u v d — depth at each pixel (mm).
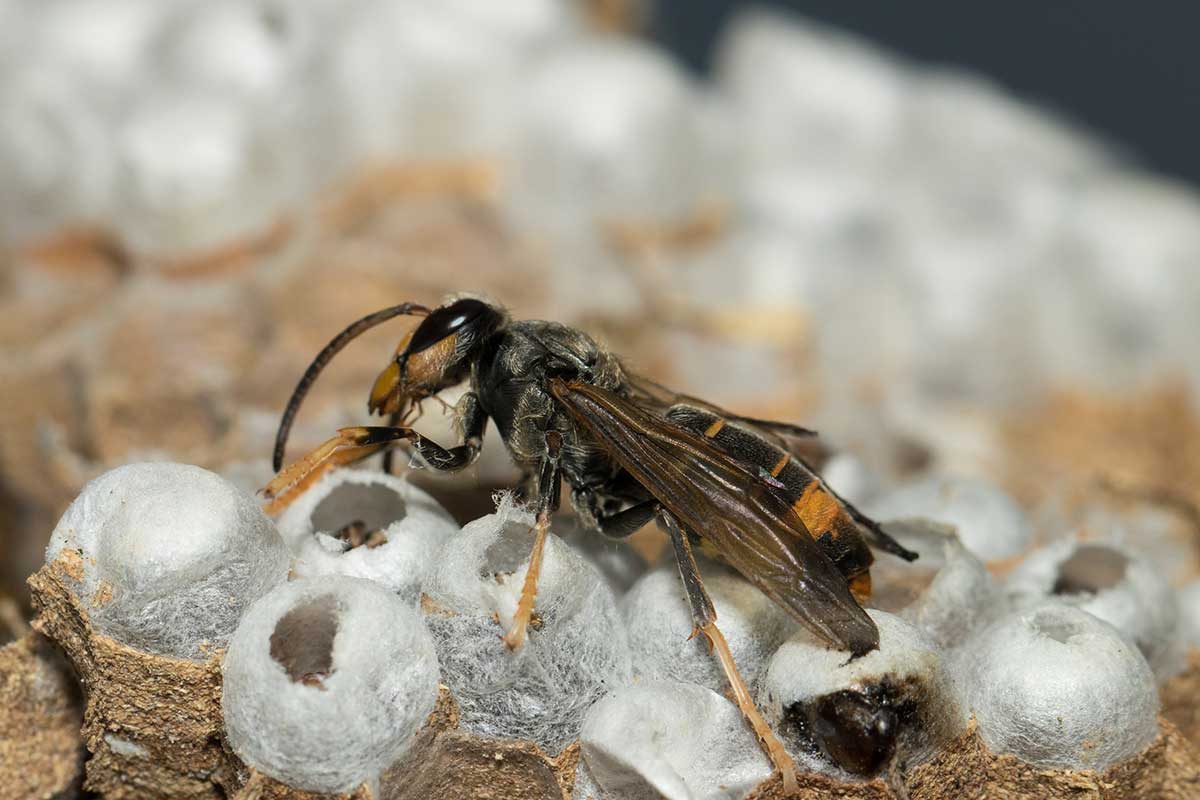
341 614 164
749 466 175
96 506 167
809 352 223
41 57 210
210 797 172
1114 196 243
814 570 170
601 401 180
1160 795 172
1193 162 307
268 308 210
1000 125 263
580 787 168
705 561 176
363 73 219
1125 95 317
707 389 217
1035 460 224
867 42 320
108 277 213
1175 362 234
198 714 167
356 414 201
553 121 219
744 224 233
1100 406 236
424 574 170
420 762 167
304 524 172
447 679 167
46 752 175
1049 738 168
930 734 167
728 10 317
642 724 166
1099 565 179
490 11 234
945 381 234
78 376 206
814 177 240
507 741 168
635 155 219
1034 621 171
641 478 177
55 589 167
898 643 167
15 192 210
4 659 175
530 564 167
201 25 212
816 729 166
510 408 182
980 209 243
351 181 220
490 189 226
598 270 219
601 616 170
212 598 166
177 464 168
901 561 177
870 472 198
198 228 208
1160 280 232
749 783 168
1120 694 168
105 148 210
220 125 207
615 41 257
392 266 213
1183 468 226
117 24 211
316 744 162
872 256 233
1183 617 183
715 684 171
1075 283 234
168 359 205
